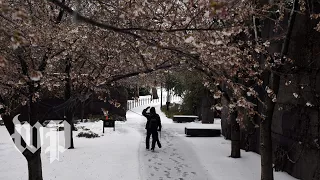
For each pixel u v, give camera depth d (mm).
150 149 12758
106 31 6770
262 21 11516
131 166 9844
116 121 24172
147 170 9391
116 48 7188
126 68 8016
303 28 8867
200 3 3557
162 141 14789
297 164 8977
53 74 7121
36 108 7270
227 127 15500
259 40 8023
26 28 5355
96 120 24109
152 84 9203
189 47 4824
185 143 14227
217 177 8758
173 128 19766
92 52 7953
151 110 12812
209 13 2957
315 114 8133
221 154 11883
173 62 6500
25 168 9750
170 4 4867
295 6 7332
